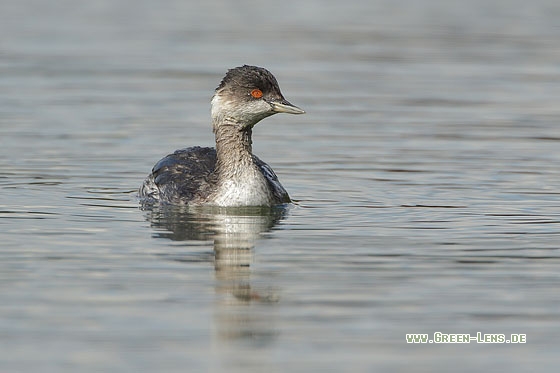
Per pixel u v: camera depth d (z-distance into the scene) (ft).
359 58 100.22
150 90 86.53
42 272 43.42
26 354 34.55
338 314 38.37
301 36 110.52
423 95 85.92
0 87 85.97
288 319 37.93
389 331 36.81
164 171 58.18
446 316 38.27
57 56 99.14
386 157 67.21
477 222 52.24
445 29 115.24
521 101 83.97
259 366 33.78
